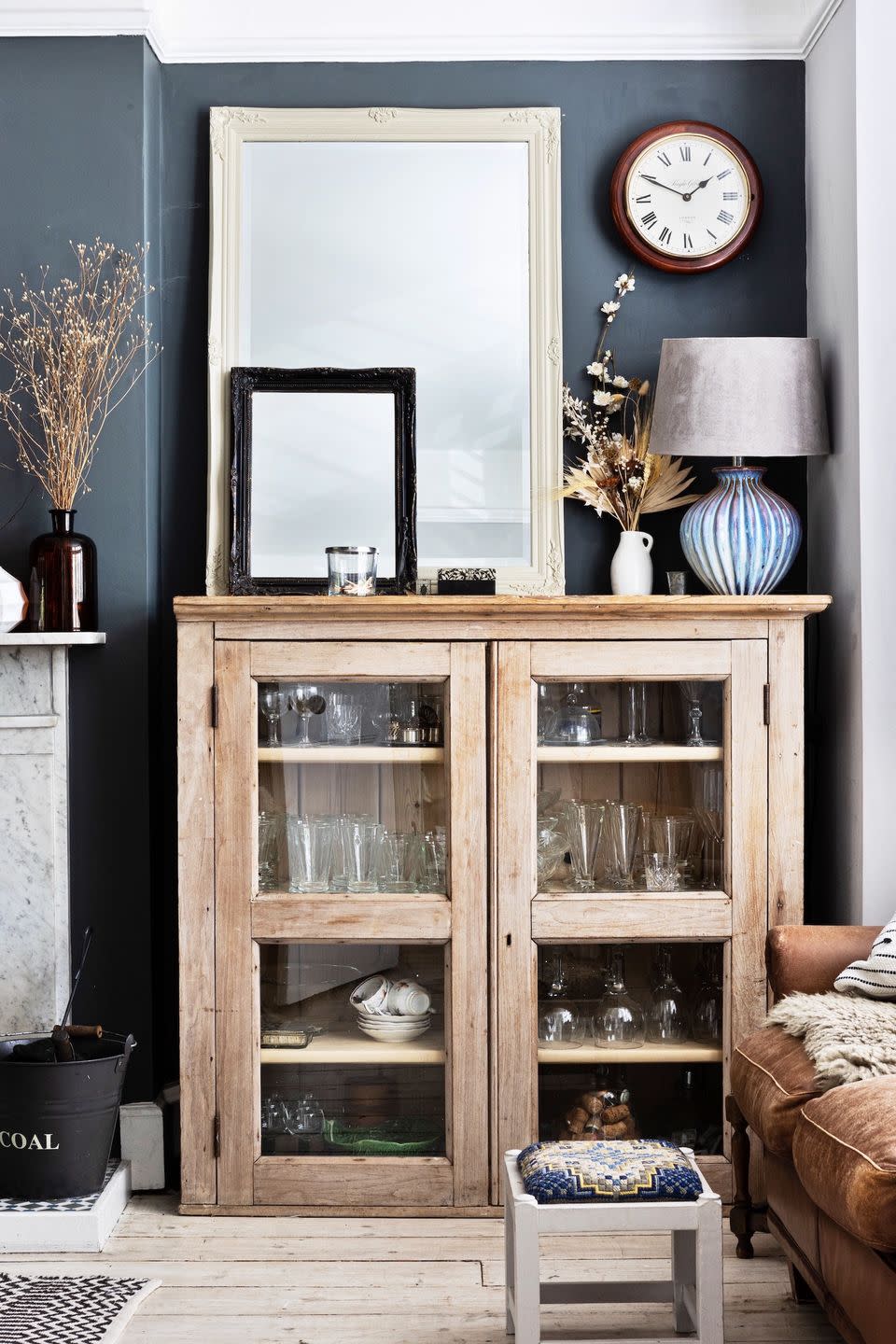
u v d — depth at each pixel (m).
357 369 3.29
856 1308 2.02
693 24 3.37
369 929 2.92
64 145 3.21
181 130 3.37
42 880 3.13
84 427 3.17
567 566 3.38
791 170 3.43
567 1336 2.38
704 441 3.05
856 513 3.04
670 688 2.94
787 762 2.93
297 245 3.32
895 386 3.01
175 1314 2.47
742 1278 2.62
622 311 3.41
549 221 3.33
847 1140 1.99
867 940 2.66
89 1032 2.99
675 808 2.95
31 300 3.21
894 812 3.00
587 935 2.92
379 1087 2.94
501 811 2.92
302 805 2.93
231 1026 2.92
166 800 3.36
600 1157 2.28
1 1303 2.48
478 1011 2.92
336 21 3.35
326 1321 2.45
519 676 2.92
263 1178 2.93
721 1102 2.94
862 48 3.00
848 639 3.10
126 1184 3.07
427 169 3.33
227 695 2.90
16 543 3.25
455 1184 2.92
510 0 3.36
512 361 3.33
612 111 3.41
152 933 3.22
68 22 3.19
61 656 3.14
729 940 2.93
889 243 3.01
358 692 2.93
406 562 3.25
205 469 3.36
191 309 3.36
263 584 3.26
